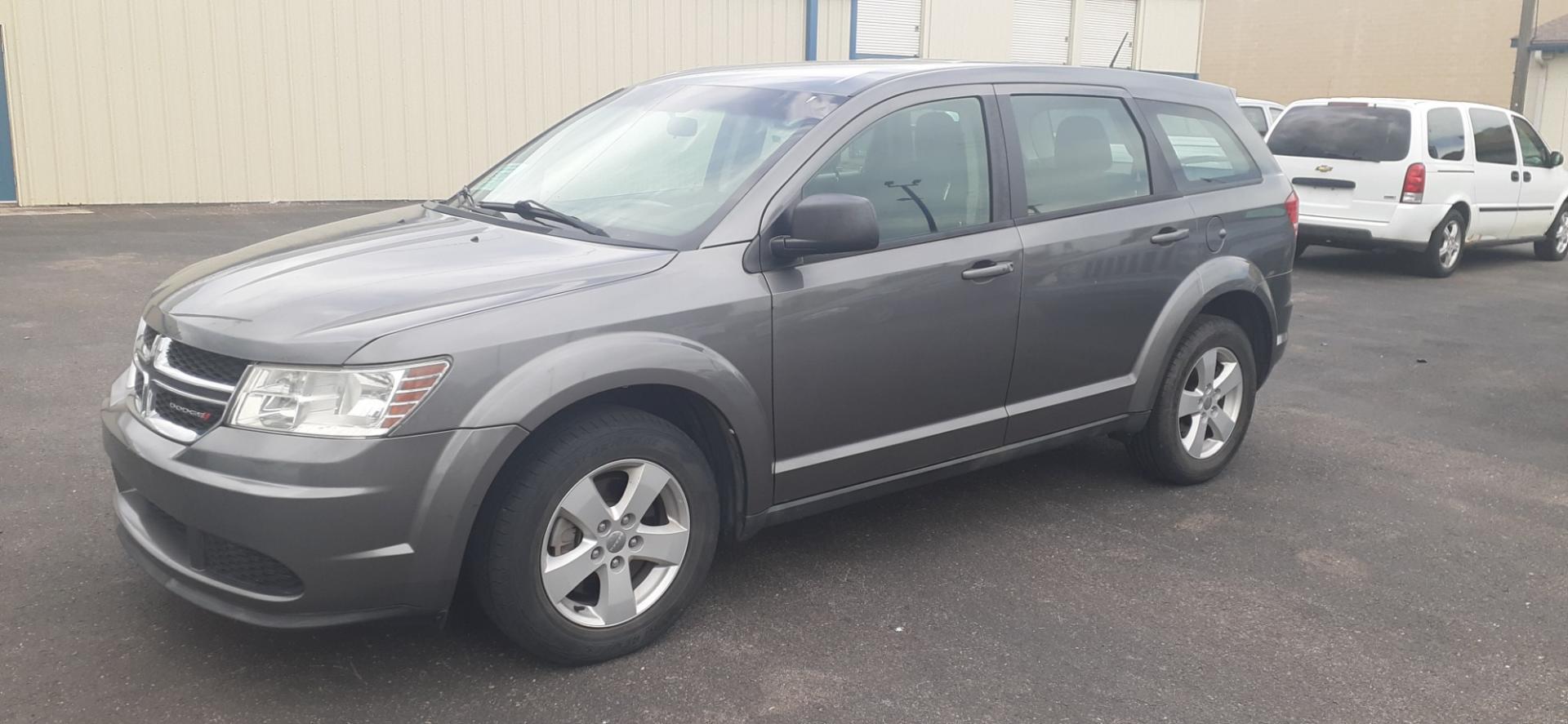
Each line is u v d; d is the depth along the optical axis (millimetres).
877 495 4148
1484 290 11453
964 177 4223
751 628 3723
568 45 16984
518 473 3199
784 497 3834
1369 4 31234
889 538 4520
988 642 3670
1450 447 6000
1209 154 5195
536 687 3318
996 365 4312
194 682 3273
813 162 3828
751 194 3713
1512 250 15328
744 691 3326
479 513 3215
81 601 3713
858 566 4227
